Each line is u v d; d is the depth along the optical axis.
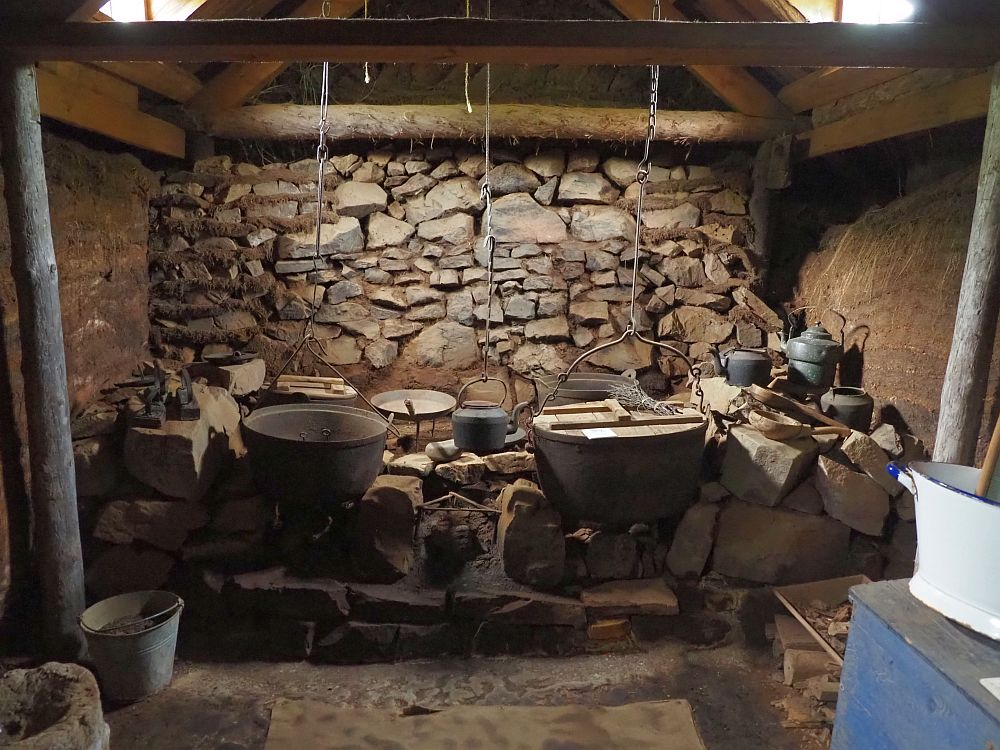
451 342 3.93
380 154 3.89
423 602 2.57
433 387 3.93
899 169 3.62
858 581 2.59
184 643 2.54
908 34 2.10
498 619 2.58
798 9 2.85
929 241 3.00
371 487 2.74
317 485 2.45
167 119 3.60
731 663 2.51
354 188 3.87
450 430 3.55
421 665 2.51
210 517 2.64
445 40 2.10
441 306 3.93
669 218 3.97
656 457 2.43
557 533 2.67
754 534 2.74
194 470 2.54
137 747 2.07
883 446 2.85
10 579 2.46
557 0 4.01
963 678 1.27
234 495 2.69
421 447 3.33
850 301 3.49
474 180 3.92
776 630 2.54
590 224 3.93
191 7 2.80
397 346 3.94
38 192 2.24
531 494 2.73
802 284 4.01
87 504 2.59
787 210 4.19
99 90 2.92
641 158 3.99
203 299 3.76
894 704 1.45
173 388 2.79
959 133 3.05
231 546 2.62
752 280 3.98
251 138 3.77
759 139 3.85
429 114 3.70
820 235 4.08
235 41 2.10
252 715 2.22
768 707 2.28
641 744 2.08
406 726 2.15
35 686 1.77
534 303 3.93
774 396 2.95
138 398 2.79
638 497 2.47
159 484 2.55
